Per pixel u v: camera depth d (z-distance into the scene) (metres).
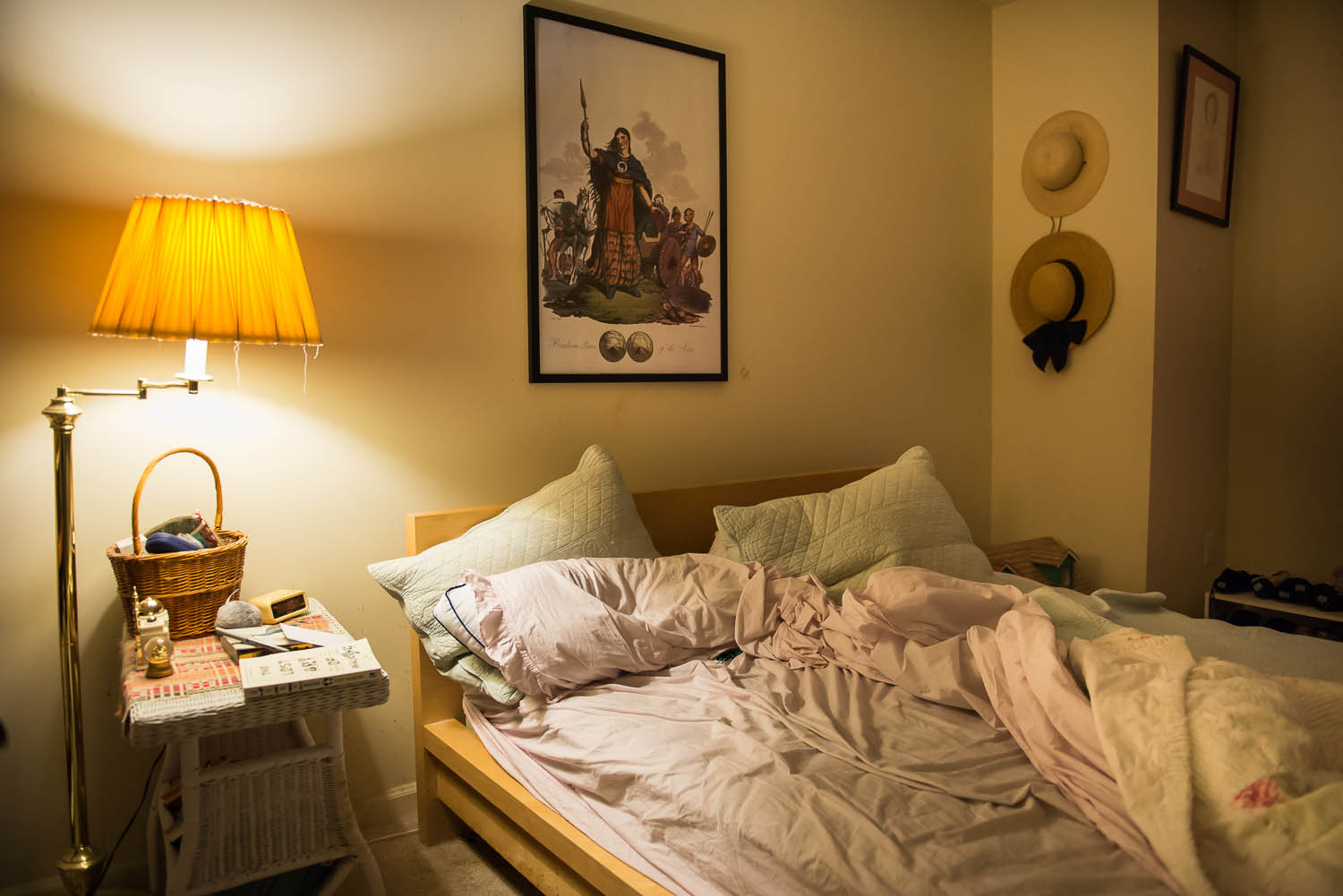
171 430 1.94
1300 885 1.01
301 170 2.07
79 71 1.81
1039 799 1.34
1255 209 3.54
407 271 2.23
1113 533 3.33
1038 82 3.47
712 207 2.77
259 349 2.04
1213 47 3.40
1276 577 3.24
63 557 1.59
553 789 1.68
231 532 1.89
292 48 2.04
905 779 1.42
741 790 1.39
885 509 2.47
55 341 1.82
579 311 2.51
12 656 1.81
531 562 2.12
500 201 2.37
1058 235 3.43
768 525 2.39
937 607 1.92
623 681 1.92
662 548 2.54
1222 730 1.26
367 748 2.23
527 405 2.45
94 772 1.88
